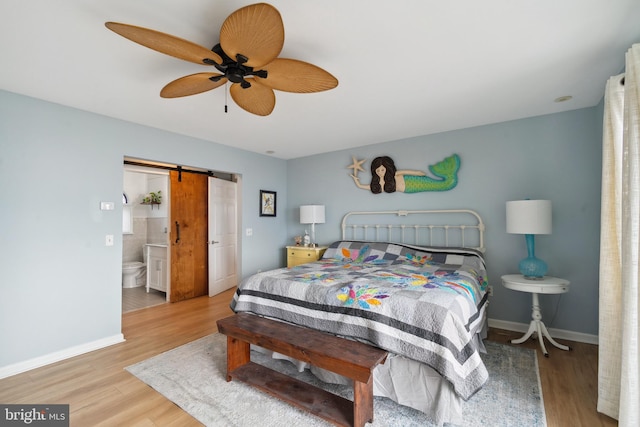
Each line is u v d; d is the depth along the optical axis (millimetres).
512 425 1638
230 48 1401
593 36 1689
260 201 4605
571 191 2854
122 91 2350
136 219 5457
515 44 1768
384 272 2721
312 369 2148
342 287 2139
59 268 2531
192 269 4504
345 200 4371
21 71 2023
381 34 1659
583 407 1797
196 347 2709
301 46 1772
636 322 1466
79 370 2301
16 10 1424
